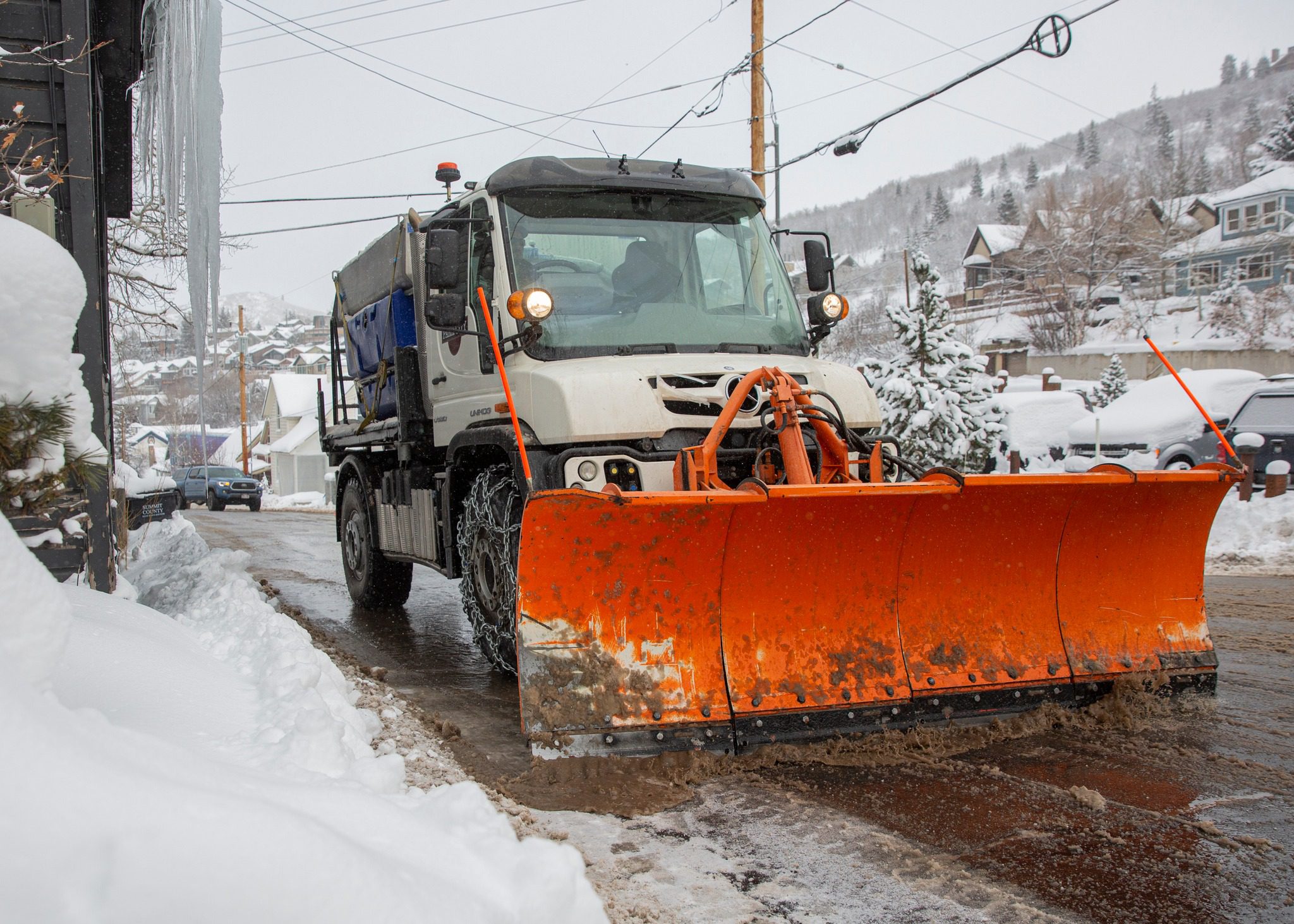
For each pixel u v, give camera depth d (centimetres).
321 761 326
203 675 412
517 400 540
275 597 941
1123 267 6362
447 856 224
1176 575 534
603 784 399
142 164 784
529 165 583
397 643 736
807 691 444
